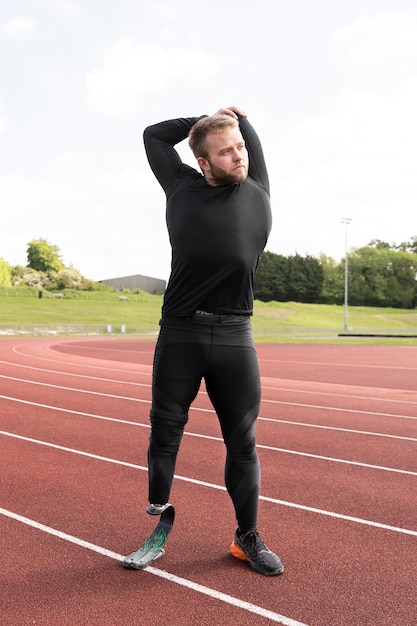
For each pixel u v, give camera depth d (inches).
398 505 181.0
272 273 4813.0
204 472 219.1
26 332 2000.5
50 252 5083.7
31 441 274.7
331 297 4896.7
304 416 356.8
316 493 193.6
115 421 332.5
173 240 124.8
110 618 110.3
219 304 124.7
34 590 121.7
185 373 126.3
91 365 732.7
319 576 128.9
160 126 132.2
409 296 4904.0
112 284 4763.8
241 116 130.6
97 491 193.5
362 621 109.6
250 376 127.9
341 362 807.7
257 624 108.3
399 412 373.7
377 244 5954.7
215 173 121.0
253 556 130.3
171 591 121.2
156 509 132.6
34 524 161.3
